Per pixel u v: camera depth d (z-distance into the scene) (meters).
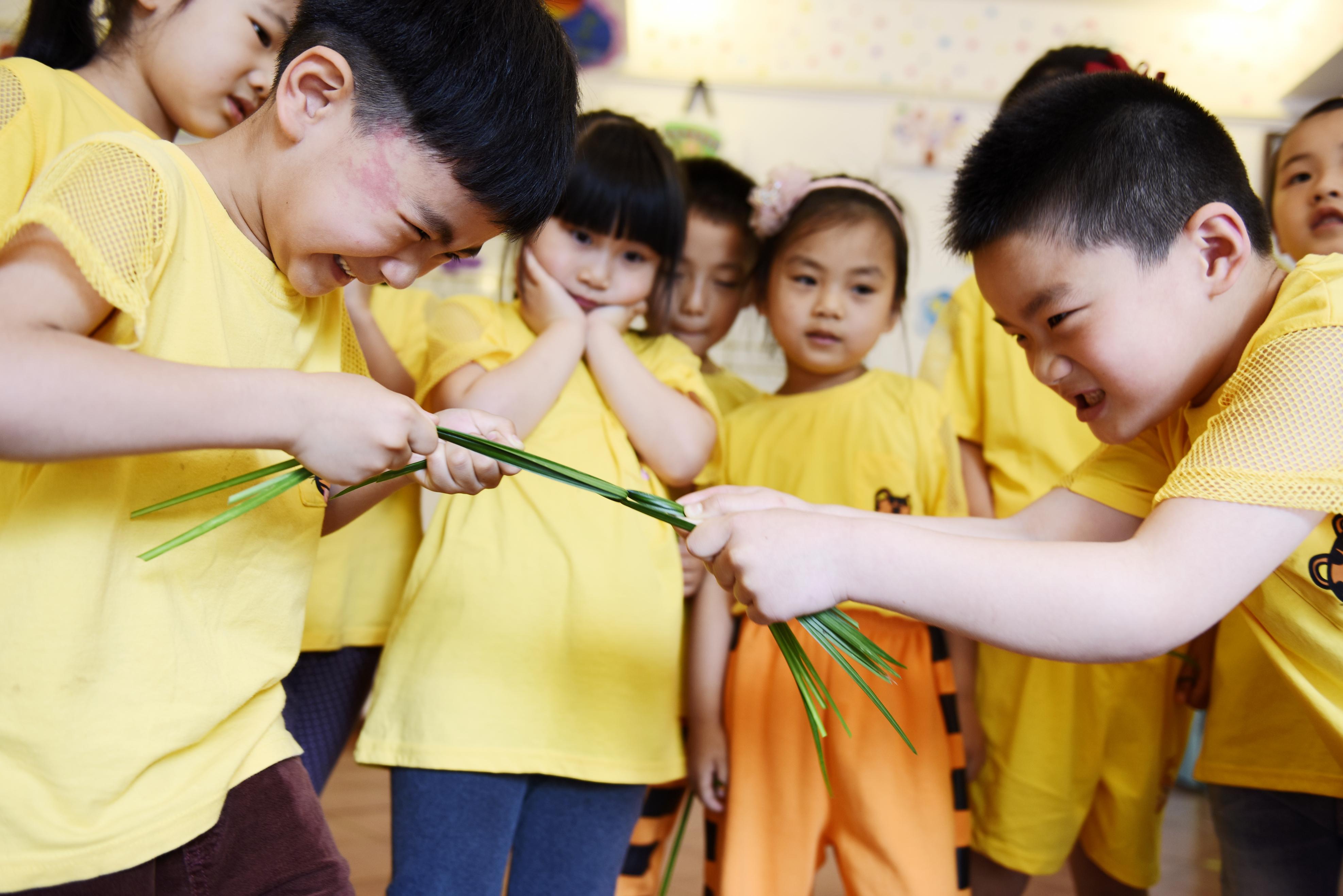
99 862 0.67
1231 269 0.88
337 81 0.73
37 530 0.68
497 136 0.73
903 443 1.44
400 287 0.79
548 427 1.26
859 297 1.48
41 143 0.99
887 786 1.22
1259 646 1.20
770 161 3.59
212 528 0.70
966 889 1.23
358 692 1.39
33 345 0.59
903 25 3.61
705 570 1.40
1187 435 0.98
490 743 1.10
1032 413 1.52
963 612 0.80
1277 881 1.17
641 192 1.31
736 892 1.23
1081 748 1.40
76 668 0.67
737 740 1.30
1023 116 0.94
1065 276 0.88
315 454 0.68
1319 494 0.77
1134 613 0.77
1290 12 3.50
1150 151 0.87
